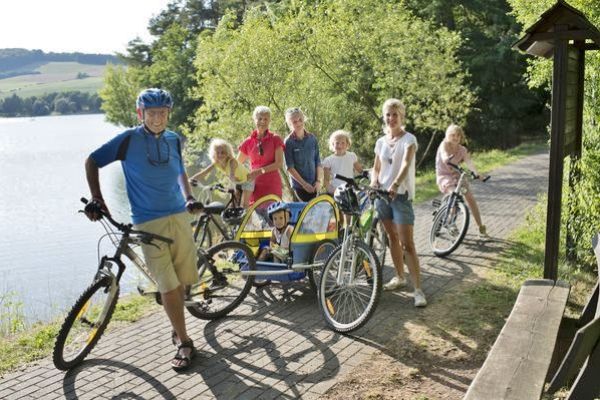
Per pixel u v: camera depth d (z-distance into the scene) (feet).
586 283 20.12
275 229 19.62
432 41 65.05
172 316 14.73
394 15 62.95
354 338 16.16
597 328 9.54
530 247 25.22
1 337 17.02
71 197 97.76
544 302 13.42
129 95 193.77
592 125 20.86
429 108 66.08
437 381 13.73
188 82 141.18
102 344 16.15
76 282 43.19
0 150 212.43
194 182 22.30
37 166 154.10
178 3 174.50
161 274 14.52
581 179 19.48
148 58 176.35
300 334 16.53
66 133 326.03
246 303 19.19
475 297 19.15
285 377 14.06
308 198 23.04
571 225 20.94
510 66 93.45
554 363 13.80
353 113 67.92
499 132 98.17
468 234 28.07
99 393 13.44
